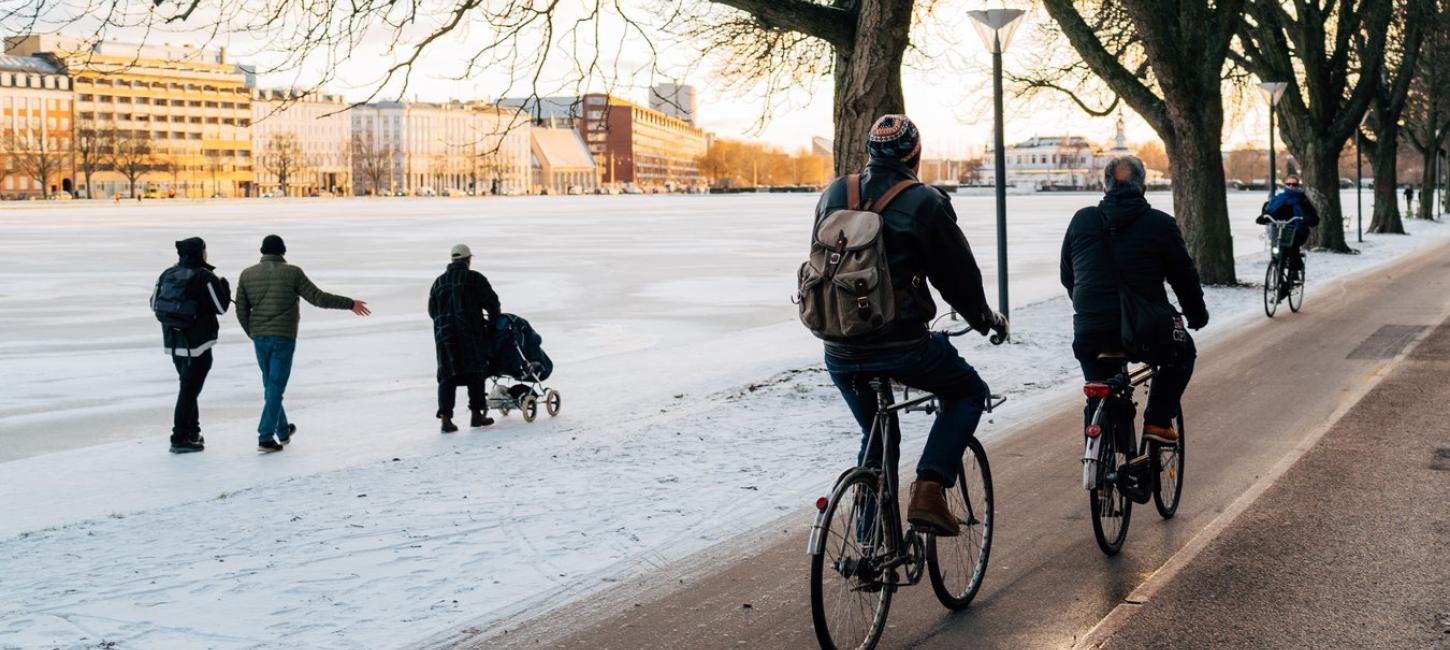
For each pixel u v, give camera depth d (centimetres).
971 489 580
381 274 3192
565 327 2014
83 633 552
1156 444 688
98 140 16888
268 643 538
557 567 649
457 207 11200
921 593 598
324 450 1061
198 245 1098
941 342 509
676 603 586
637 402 1248
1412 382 1216
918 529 508
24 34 991
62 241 4850
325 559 670
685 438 1012
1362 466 848
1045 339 1619
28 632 554
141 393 1411
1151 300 645
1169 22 2302
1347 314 1894
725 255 3903
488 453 981
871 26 1254
